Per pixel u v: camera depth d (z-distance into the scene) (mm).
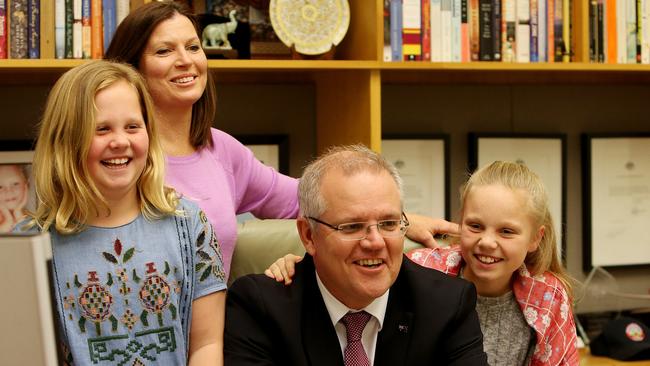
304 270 1504
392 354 1438
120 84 1359
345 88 2324
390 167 1415
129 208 1406
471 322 1503
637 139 2742
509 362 1795
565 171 2691
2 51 1981
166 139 1782
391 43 2186
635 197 2750
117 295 1353
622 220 2746
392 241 1352
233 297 1505
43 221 1360
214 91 1850
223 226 1771
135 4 2047
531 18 2318
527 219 1736
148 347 1359
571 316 1824
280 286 1488
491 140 2629
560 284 1819
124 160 1350
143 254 1383
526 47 2318
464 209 1788
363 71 2201
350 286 1360
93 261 1357
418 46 2221
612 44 2359
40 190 1357
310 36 2215
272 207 2016
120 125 1339
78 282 1344
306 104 2537
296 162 2533
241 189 1946
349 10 2283
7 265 756
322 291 1461
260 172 1992
